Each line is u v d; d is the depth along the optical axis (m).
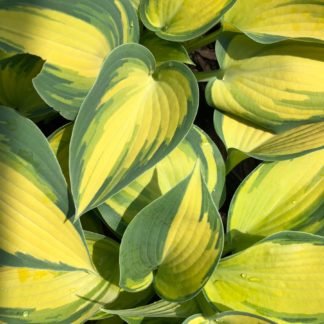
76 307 0.83
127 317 0.83
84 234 0.84
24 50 0.78
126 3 0.83
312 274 0.84
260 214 0.89
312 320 0.83
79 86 0.81
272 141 0.90
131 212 0.85
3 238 0.78
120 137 0.81
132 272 0.81
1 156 0.78
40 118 0.91
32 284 0.82
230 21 0.90
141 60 0.83
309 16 0.88
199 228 0.81
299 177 0.89
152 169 0.86
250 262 0.85
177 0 0.86
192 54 1.03
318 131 0.88
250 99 0.91
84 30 0.80
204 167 0.88
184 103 0.82
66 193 0.79
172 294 0.82
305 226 0.88
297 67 0.90
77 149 0.77
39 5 0.78
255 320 0.80
